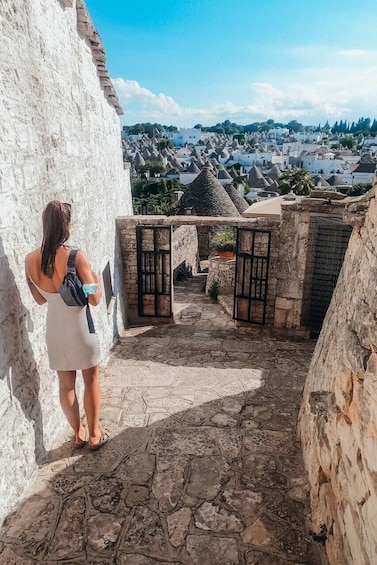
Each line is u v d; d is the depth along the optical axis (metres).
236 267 7.36
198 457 2.93
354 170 63.34
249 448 3.04
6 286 2.42
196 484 2.64
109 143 6.64
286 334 7.14
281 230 6.73
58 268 2.45
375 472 1.52
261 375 4.62
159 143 99.06
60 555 2.11
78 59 4.52
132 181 43.06
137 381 4.41
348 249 3.15
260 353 5.60
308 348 5.91
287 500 2.51
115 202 7.19
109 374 4.66
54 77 3.58
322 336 3.41
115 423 3.40
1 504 2.27
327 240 6.59
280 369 4.88
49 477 2.67
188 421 3.45
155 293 7.83
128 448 3.02
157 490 2.58
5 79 2.50
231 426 3.37
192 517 2.37
